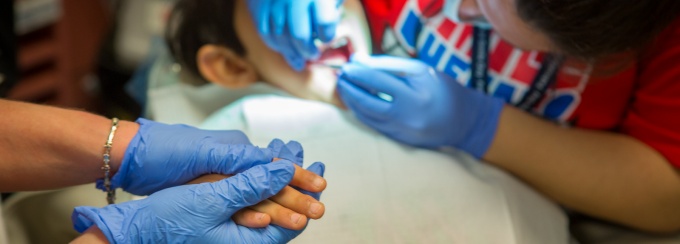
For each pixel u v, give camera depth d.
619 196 1.02
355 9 1.04
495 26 0.85
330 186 0.95
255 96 1.16
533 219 1.00
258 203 0.77
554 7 0.74
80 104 1.77
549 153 1.02
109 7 1.77
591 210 1.07
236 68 1.16
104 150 0.81
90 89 1.75
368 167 0.99
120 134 0.82
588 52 0.80
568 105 1.05
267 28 1.01
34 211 1.07
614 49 0.80
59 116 0.83
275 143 0.85
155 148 0.81
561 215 1.06
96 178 0.84
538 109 1.07
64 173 0.83
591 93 1.03
